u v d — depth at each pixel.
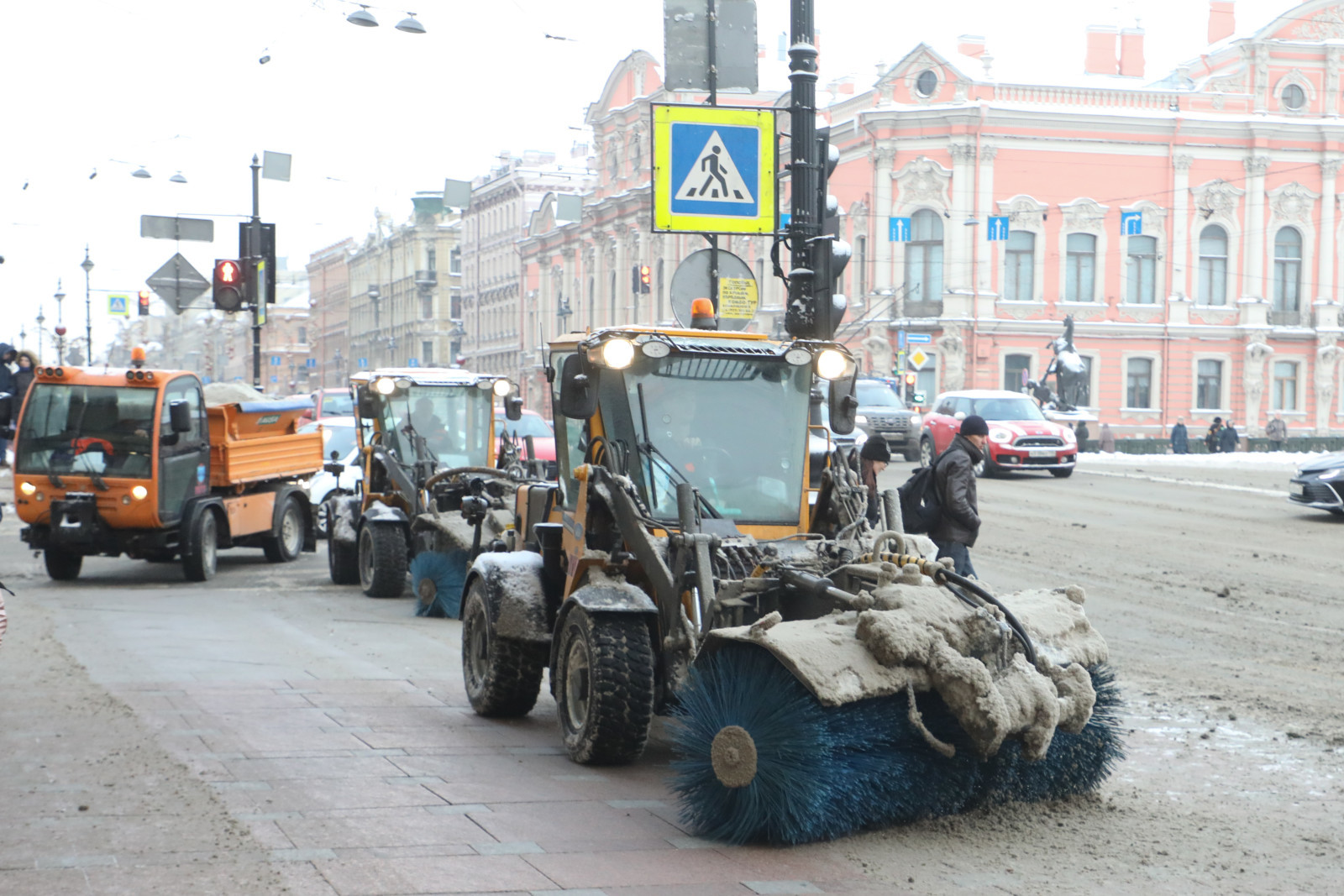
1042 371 54.19
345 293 133.88
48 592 16.06
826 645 6.07
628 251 71.94
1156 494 25.52
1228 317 55.31
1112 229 54.34
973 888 5.52
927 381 54.12
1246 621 13.01
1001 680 6.25
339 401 31.66
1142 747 8.21
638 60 70.56
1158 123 54.03
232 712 8.59
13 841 5.73
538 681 8.59
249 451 18.84
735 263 15.34
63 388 16.86
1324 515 21.78
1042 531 20.02
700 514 7.58
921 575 6.55
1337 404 56.19
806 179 13.20
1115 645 11.80
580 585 7.87
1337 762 7.84
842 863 5.84
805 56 13.12
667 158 15.07
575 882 5.45
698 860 5.84
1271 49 55.06
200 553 17.22
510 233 92.38
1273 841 6.28
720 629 6.32
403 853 5.74
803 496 7.87
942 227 53.62
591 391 7.80
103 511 16.67
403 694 9.49
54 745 7.49
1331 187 55.34
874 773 6.11
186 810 6.27
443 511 14.99
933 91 53.78
